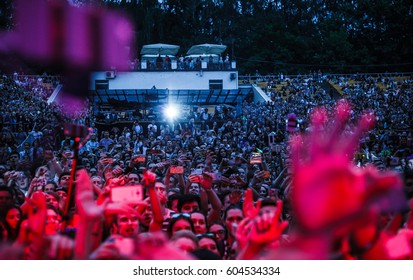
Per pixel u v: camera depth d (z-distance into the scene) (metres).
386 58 76.62
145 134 31.47
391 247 2.46
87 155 14.99
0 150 16.75
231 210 5.38
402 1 76.69
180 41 77.44
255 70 76.00
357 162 13.95
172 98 43.72
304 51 76.50
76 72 5.96
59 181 8.23
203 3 80.25
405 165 11.62
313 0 86.00
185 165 12.21
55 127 21.50
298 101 48.88
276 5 85.69
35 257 2.52
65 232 3.66
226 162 11.65
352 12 79.62
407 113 41.66
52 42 5.43
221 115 36.47
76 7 5.51
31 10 5.30
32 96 42.00
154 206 4.62
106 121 30.97
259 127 31.06
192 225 5.12
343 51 75.50
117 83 46.22
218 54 52.78
